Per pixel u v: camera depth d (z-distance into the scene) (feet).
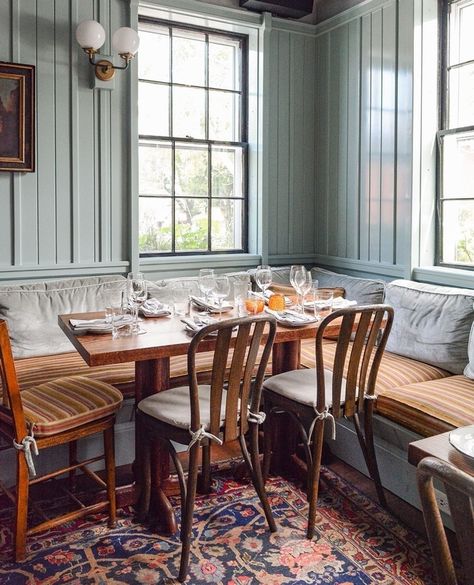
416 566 6.67
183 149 13.32
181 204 13.41
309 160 14.53
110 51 11.48
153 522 7.63
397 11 11.75
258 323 6.83
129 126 11.79
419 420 7.68
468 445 4.47
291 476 9.04
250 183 14.20
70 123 11.24
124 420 9.12
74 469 8.07
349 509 7.99
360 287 12.00
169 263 12.84
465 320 9.59
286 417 9.07
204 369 9.66
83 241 11.60
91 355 6.42
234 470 8.89
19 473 6.67
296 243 14.57
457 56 11.42
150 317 8.52
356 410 7.90
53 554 6.86
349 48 13.17
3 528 7.44
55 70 11.00
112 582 6.35
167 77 12.99
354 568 6.63
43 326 10.25
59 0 10.91
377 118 12.48
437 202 11.89
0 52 10.46
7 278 10.88
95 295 10.93
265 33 13.37
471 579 2.73
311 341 11.75
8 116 10.54
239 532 7.39
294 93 14.11
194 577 6.45
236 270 13.79
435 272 11.33
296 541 7.19
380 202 12.53
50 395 7.49
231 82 13.89
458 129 11.27
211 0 12.74
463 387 8.45
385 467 8.34
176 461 6.94
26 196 10.94
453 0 11.43
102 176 11.68
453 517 2.73
